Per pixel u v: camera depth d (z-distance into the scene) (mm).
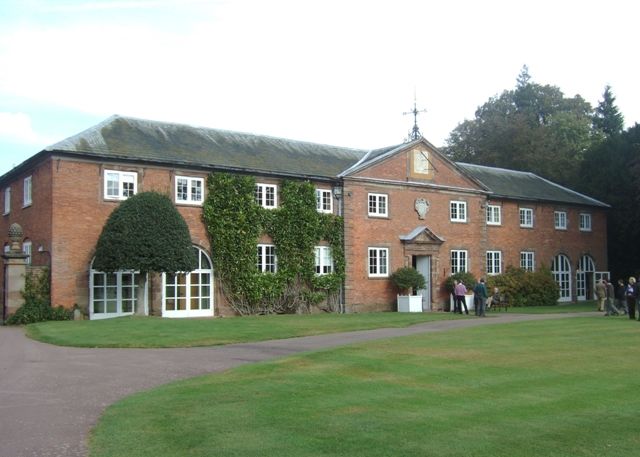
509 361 14742
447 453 7781
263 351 17219
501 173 49562
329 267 35531
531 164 61500
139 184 29234
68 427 9125
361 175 36500
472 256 42125
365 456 7609
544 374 13141
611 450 8078
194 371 13969
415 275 37000
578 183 55844
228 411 9797
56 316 26656
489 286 42188
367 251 36688
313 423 9062
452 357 15312
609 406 10344
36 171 29438
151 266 26500
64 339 19109
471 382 12258
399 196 38438
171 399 10688
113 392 11672
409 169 38969
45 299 27062
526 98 76688
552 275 47688
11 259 26484
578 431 8844
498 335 20188
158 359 15711
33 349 17562
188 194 30703
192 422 9125
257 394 11086
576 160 61969
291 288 33688
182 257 27188
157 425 8992
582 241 50406
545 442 8320
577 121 69250
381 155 37688
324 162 37094
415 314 32531
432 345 17516
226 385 11930
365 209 36812
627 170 52094
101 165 28297
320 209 35438
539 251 47156
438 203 40500
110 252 26172
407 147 38938
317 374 13055
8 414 9922
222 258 31281
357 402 10461
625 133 54750
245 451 7766
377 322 26016
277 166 33812
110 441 8273
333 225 35562
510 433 8688
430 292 39562
